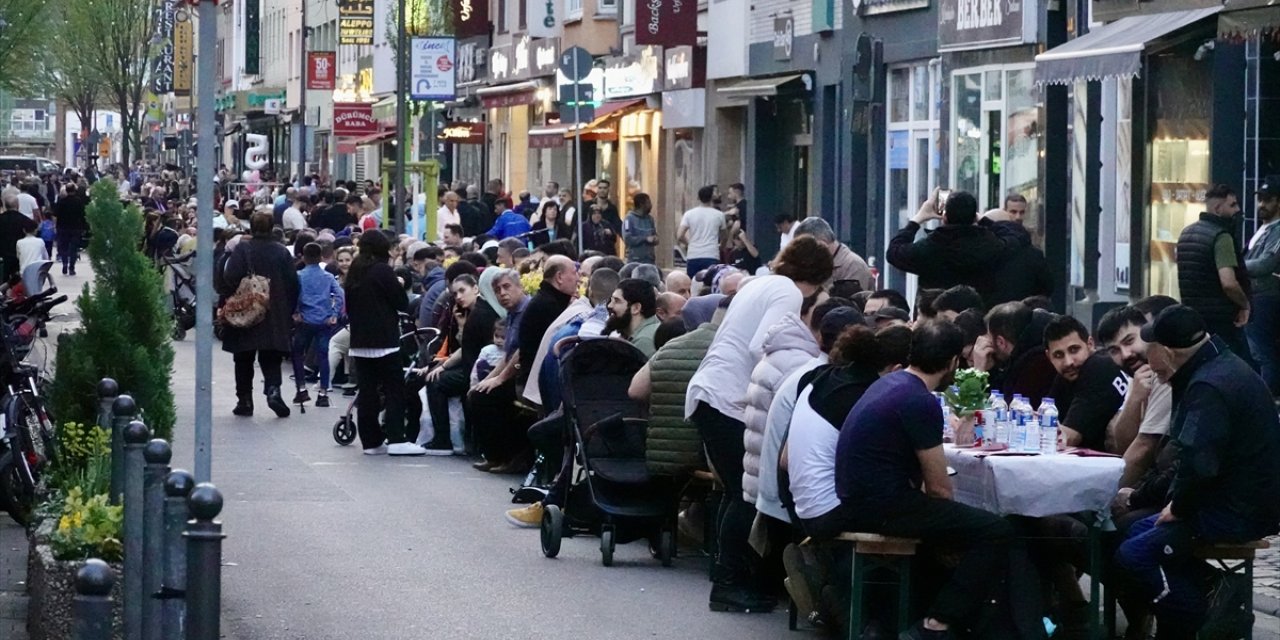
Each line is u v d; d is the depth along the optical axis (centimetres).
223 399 3822
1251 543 1534
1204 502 1527
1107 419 1706
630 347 2080
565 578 1953
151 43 14575
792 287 1839
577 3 7031
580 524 2084
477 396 2702
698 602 1839
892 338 1617
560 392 2272
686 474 1966
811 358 1747
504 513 2367
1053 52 3152
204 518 1037
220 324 3512
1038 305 1969
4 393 2148
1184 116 3253
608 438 2048
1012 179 3916
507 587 1905
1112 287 3550
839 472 1553
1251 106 3022
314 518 2319
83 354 1991
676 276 2630
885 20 4550
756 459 1736
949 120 4178
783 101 5378
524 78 7619
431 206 5631
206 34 1542
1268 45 3000
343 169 12256
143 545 1298
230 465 2803
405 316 3669
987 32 3922
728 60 5572
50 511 1684
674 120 5978
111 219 2042
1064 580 1661
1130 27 3119
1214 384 1509
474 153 9119
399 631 1705
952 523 1521
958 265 2391
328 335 3712
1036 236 3809
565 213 5394
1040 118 3772
